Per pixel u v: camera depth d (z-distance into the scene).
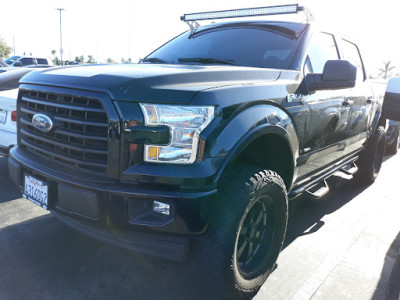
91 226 2.08
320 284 2.52
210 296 2.31
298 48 2.93
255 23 3.33
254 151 2.40
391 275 2.69
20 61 20.55
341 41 3.75
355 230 3.44
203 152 1.83
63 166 2.10
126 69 2.16
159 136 1.81
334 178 5.05
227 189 2.03
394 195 4.58
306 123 2.64
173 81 1.93
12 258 2.57
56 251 2.70
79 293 2.25
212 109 1.87
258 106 2.15
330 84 2.67
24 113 2.42
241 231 2.18
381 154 4.99
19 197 3.69
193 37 3.52
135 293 2.29
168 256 1.96
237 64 2.94
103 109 1.86
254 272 2.30
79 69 2.26
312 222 3.58
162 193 1.80
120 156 1.83
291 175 2.57
